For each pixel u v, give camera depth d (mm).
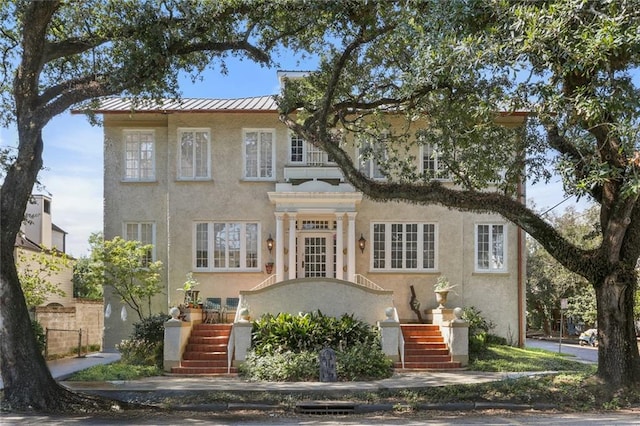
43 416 10695
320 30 13469
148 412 11352
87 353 22844
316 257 23078
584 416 10711
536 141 14320
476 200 12898
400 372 17344
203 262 22938
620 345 12227
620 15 9023
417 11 11195
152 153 23594
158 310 22906
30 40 11703
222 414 11336
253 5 12461
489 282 22906
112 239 23078
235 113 23031
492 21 10281
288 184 22344
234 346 17859
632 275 12367
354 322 18656
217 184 23094
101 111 22531
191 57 13727
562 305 27688
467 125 13648
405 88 12789
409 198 13078
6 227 11508
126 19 12227
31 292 19562
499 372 17250
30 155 11703
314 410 11734
